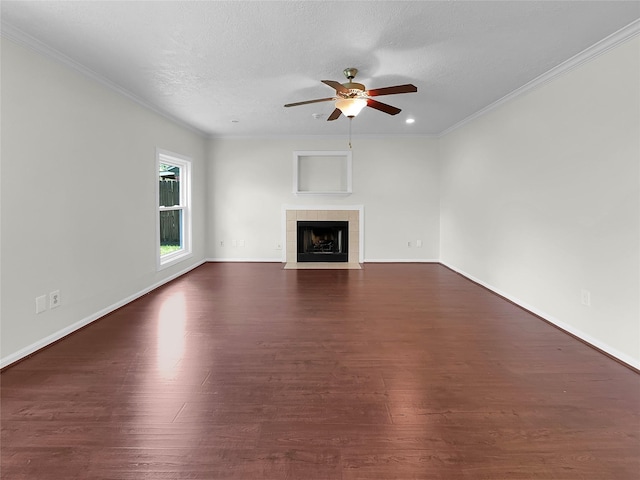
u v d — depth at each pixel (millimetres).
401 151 6730
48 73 2895
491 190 4723
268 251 6898
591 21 2453
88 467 1581
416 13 2367
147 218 4586
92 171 3469
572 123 3166
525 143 3912
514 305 4109
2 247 2506
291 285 5074
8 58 2531
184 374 2441
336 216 6816
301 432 1831
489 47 2869
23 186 2670
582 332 3072
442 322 3523
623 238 2646
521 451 1694
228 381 2350
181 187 6070
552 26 2529
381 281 5336
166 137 5109
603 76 2799
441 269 6258
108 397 2146
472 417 1962
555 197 3420
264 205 6836
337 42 2787
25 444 1723
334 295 4535
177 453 1673
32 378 2371
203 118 5297
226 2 2234
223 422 1909
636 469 1580
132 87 3865
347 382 2346
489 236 4789
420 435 1812
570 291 3221
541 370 2516
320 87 3861
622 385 2307
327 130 6219
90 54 2992
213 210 6859
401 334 3203
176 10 2332
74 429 1839
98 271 3586
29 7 2281
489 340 3066
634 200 2549
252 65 3244
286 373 2465
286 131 6312
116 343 2973
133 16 2398
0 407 2031
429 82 3703
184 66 3268
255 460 1634
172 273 5434
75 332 3207
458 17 2412
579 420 1932
